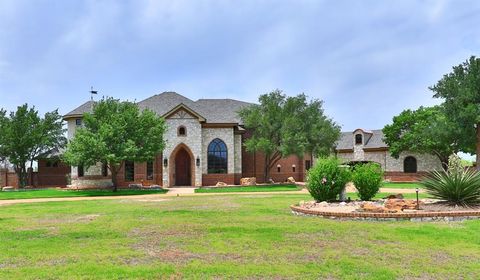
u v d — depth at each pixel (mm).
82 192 41781
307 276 8422
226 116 53562
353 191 34281
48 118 56062
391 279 8195
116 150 40406
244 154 55156
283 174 57719
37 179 57281
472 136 46375
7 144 52656
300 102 49938
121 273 8695
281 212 19594
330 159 20891
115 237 13164
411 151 59375
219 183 48688
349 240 12016
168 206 24141
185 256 10266
